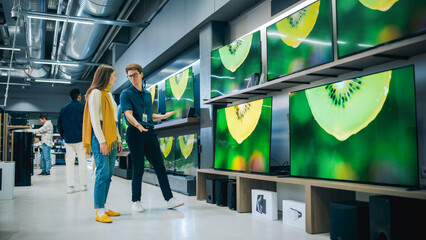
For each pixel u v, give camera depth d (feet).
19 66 43.52
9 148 19.80
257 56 12.15
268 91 12.17
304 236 7.62
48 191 16.15
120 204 12.21
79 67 38.06
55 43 30.60
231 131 12.17
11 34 32.07
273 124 12.29
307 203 7.96
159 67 24.70
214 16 14.82
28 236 7.58
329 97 8.16
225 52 13.99
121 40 31.63
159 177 11.22
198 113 18.72
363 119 7.27
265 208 9.68
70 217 9.77
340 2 8.85
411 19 7.06
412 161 6.27
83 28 23.82
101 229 8.25
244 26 14.23
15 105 50.96
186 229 8.27
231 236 7.60
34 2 21.95
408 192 5.78
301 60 10.16
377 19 7.82
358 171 7.29
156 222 9.09
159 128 21.76
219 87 14.29
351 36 8.49
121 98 10.47
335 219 7.25
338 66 8.74
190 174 15.97
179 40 18.22
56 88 52.80
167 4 19.94
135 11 28.58
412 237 6.14
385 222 6.04
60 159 52.75
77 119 15.74
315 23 9.71
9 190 13.42
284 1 11.76
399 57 7.84
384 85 6.89
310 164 8.59
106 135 9.37
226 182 11.87
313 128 8.58
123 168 27.22
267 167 10.08
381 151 6.85
